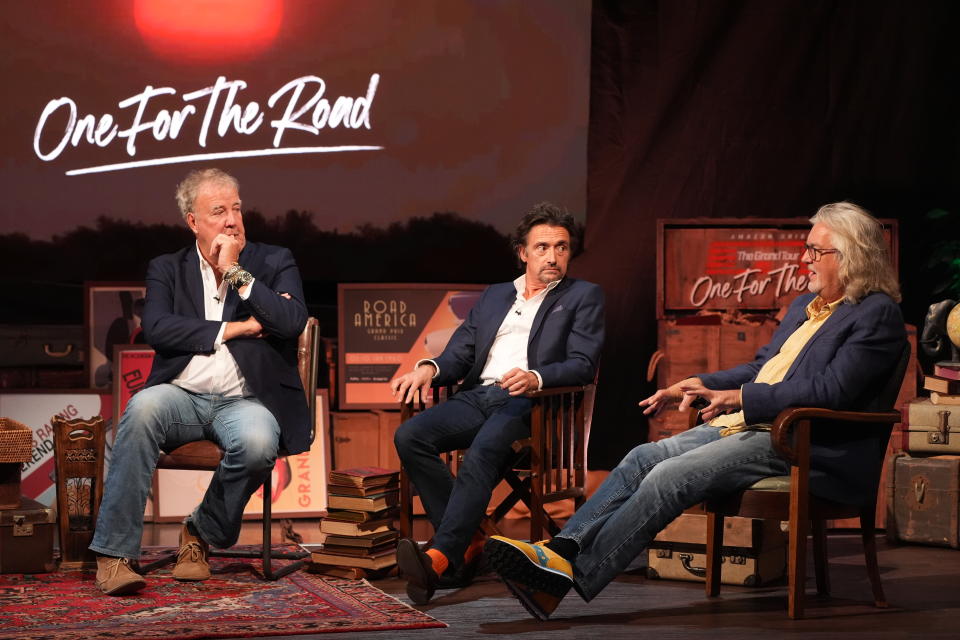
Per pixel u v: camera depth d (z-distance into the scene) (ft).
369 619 10.02
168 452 11.97
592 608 10.82
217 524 11.67
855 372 10.25
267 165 17.04
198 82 16.89
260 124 17.02
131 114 16.78
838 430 10.49
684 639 9.51
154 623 9.75
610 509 10.37
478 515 11.32
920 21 17.62
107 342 16.42
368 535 12.03
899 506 14.35
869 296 10.68
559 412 12.26
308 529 15.33
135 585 10.92
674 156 17.65
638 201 17.65
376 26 17.16
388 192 17.25
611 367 17.79
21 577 11.93
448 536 11.16
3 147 16.49
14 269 16.57
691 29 17.60
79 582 11.67
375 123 17.20
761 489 10.36
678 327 15.80
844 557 13.58
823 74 17.66
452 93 17.30
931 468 14.15
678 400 11.16
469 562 11.96
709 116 17.66
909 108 17.71
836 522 15.42
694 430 11.14
